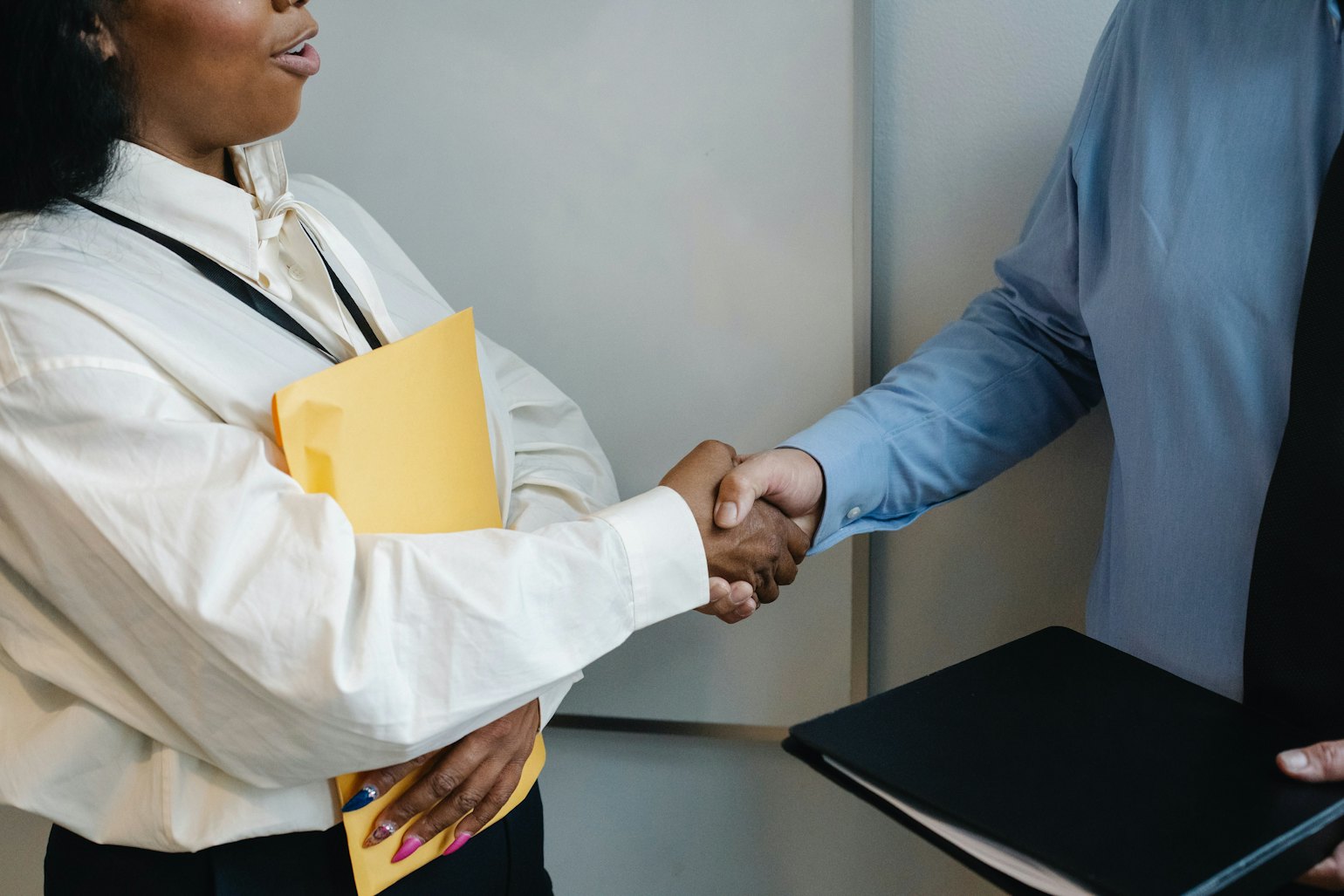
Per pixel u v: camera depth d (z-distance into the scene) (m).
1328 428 0.66
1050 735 0.66
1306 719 0.69
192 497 0.64
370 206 1.18
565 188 1.13
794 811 1.27
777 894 1.30
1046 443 1.01
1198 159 0.78
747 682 1.21
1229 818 0.57
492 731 0.77
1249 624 0.70
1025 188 1.06
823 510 0.93
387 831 0.74
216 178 0.78
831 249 1.08
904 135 1.08
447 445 0.79
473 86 1.12
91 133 0.70
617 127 1.10
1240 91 0.77
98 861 0.78
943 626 1.18
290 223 0.79
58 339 0.65
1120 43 0.86
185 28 0.70
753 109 1.07
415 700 0.66
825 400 1.12
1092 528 1.11
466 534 0.70
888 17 1.05
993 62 1.04
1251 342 0.75
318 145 1.18
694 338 1.14
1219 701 0.70
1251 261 0.75
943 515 1.15
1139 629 0.83
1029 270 0.96
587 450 1.06
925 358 0.99
